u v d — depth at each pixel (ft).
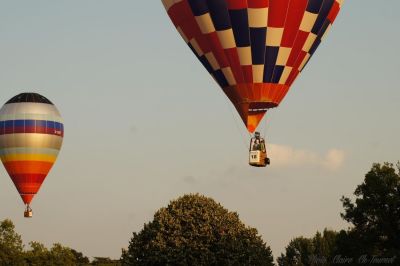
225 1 189.47
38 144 282.15
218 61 195.62
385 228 274.77
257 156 186.60
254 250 277.64
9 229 377.91
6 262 371.97
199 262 272.31
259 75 193.57
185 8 195.62
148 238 280.72
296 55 195.00
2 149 284.20
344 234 282.15
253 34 190.39
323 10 194.80
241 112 199.11
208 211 280.92
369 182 278.67
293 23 191.01
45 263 407.44
